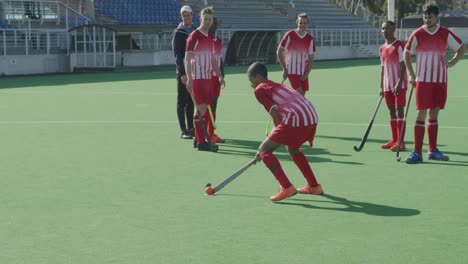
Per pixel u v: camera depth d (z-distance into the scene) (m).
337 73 30.20
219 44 11.31
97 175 8.75
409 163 9.43
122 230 6.26
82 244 5.86
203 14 10.39
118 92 20.73
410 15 76.88
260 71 7.34
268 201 7.30
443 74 9.36
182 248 5.73
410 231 6.15
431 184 8.11
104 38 32.25
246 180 8.38
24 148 10.84
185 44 11.63
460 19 72.44
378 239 5.92
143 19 39.34
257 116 14.92
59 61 32.34
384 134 12.29
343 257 5.45
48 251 5.68
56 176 8.70
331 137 11.96
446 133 12.23
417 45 9.42
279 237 6.00
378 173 8.77
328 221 6.50
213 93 11.41
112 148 10.80
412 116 14.88
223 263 5.34
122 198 7.50
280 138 7.18
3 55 30.11
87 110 16.03
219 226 6.37
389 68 10.50
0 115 15.15
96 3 38.16
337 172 8.85
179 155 10.16
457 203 7.18
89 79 26.67
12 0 32.22
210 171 8.98
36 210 7.00
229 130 12.83
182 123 11.80
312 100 18.34
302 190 7.64
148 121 14.06
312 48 12.54
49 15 34.12
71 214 6.83
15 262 5.42
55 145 11.10
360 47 49.41
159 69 33.94
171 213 6.85
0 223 6.52
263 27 46.28
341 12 54.38
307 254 5.54
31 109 16.27
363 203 7.20
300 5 51.84
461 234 6.05
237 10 46.25
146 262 5.38
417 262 5.32
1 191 7.87
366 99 18.56
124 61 34.38
